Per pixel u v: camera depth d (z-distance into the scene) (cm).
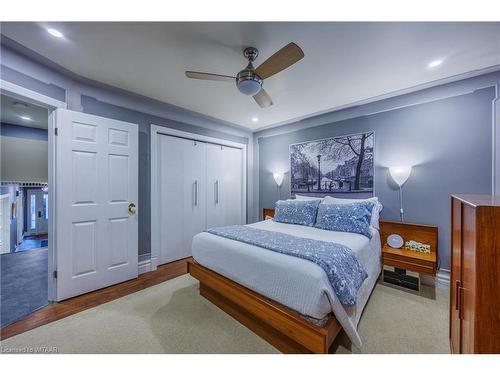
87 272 233
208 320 183
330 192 338
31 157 434
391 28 157
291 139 393
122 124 262
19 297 223
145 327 174
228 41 173
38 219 573
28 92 193
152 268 302
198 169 372
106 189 248
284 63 163
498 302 71
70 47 181
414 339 158
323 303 127
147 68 215
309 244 177
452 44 176
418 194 260
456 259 118
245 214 448
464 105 231
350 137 315
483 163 221
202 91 269
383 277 251
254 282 164
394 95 272
